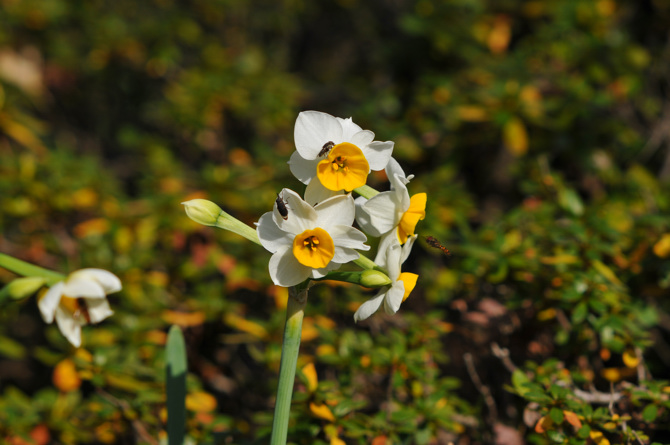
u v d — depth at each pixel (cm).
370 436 56
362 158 45
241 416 69
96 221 78
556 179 66
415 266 80
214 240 78
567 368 60
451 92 91
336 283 66
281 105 103
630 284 62
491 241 64
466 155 94
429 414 55
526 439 57
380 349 57
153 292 72
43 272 45
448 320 73
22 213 81
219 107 99
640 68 94
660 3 106
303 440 54
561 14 97
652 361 69
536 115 83
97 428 58
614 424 53
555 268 60
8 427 58
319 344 65
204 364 70
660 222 61
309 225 45
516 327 61
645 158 93
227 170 83
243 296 79
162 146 101
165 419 58
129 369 59
